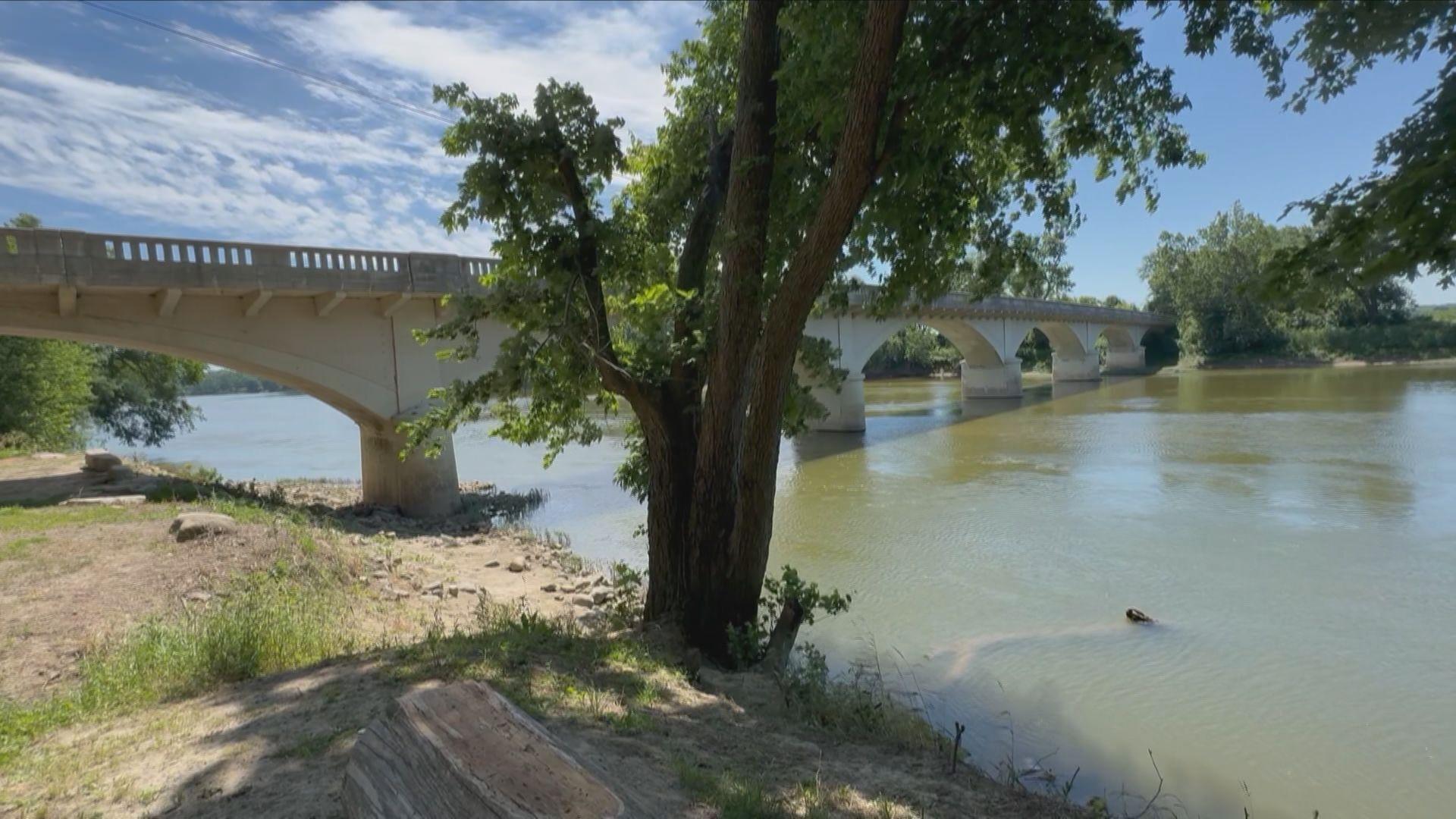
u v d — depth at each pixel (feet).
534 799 6.66
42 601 29.14
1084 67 21.59
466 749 7.38
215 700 17.99
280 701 17.08
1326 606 37.65
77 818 11.84
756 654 26.58
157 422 123.65
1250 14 17.74
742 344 26.53
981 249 30.89
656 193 33.50
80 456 77.05
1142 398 150.51
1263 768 23.49
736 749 16.44
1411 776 22.99
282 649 22.18
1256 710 27.27
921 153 24.49
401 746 7.82
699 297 29.71
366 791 7.85
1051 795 18.37
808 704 21.43
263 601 29.09
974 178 29.76
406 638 27.50
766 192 26.48
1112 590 41.04
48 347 88.28
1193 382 176.65
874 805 14.25
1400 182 10.62
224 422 208.03
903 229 27.25
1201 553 47.24
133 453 123.65
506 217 28.07
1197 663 31.42
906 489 71.00
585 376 29.43
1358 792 22.21
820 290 25.66
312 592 33.06
